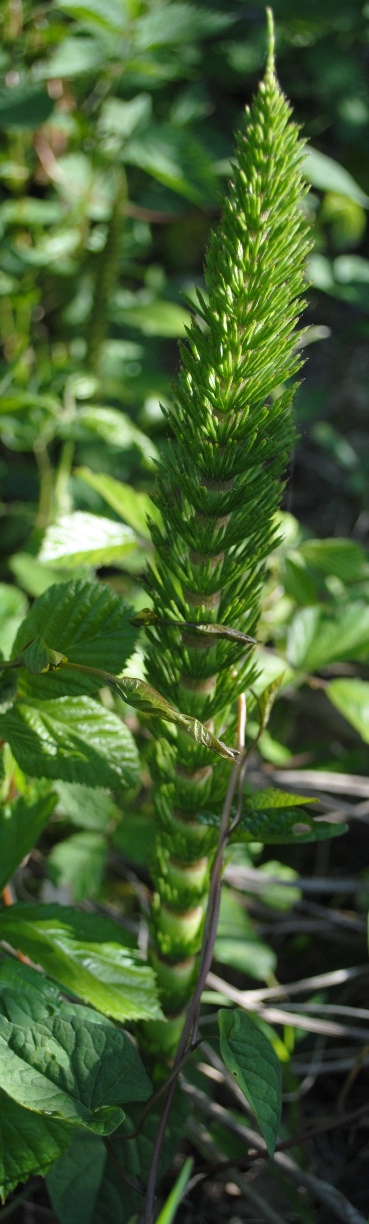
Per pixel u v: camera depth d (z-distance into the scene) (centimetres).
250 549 56
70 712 60
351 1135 83
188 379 53
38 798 66
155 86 124
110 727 61
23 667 59
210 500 54
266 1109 54
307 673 90
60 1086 54
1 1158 56
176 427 54
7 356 121
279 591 97
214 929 60
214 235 52
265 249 51
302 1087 82
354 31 159
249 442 52
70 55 106
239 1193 79
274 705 107
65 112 118
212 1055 77
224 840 60
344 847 105
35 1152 56
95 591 60
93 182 113
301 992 92
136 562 92
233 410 52
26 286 115
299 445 144
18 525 109
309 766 102
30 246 122
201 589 55
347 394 149
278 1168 75
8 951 65
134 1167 64
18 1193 75
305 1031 86
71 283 120
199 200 113
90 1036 56
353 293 133
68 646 60
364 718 88
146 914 67
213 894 60
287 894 92
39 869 91
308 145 166
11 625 76
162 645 58
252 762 96
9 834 65
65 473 100
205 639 56
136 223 134
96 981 61
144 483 113
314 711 109
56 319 125
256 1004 79
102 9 100
